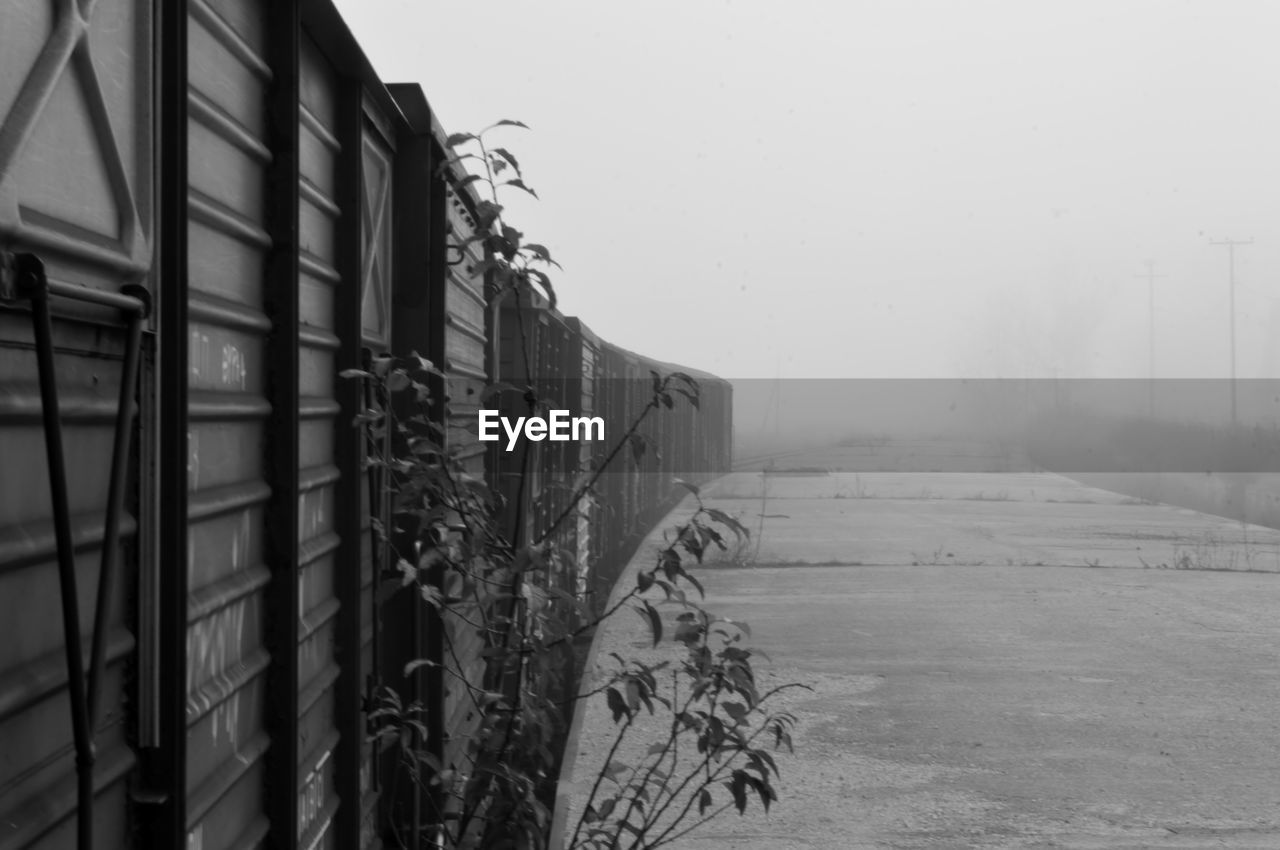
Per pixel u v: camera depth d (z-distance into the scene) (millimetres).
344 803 3846
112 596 2131
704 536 4242
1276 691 10031
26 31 1854
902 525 25344
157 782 2254
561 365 10711
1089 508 30125
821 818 6859
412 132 4969
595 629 12203
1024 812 6957
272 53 3133
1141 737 8609
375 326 4578
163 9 2338
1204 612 14133
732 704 4367
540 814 4109
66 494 1806
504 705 4336
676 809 7027
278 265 3104
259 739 2971
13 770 1823
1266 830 6637
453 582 5289
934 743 8438
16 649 1847
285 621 3068
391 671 4816
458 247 4324
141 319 2170
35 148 1887
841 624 13219
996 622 13391
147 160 2271
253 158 2990
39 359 1780
